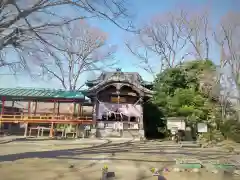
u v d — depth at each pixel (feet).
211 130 84.58
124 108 96.43
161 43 131.44
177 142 73.05
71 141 72.28
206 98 93.61
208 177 27.02
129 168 30.78
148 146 61.46
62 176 25.32
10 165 30.58
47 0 20.86
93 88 91.45
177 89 92.79
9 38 20.94
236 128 80.33
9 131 101.65
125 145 62.44
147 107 99.55
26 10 20.36
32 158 37.24
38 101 96.68
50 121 90.94
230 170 29.40
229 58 99.55
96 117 91.91
